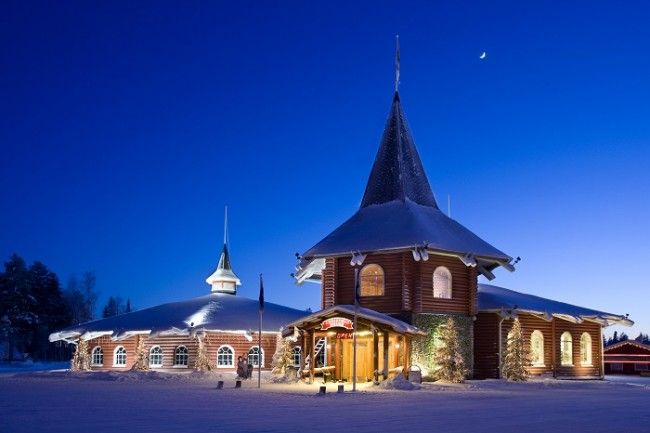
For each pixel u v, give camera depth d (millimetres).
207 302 58312
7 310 97375
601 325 52938
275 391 31578
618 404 26438
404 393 31672
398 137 50875
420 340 42812
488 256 45938
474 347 47344
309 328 39250
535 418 19906
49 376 47750
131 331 52938
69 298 126062
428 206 50312
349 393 30719
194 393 29781
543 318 48312
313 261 47375
